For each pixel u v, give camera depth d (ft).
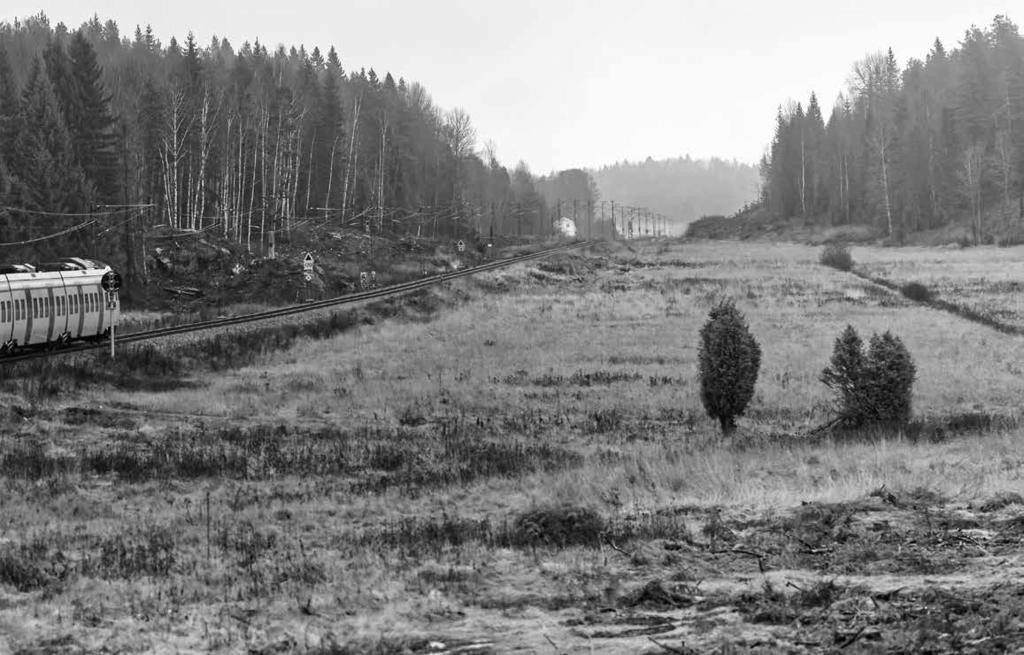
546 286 254.68
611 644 32.24
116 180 228.84
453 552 48.80
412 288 217.77
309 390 123.03
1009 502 51.70
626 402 115.75
